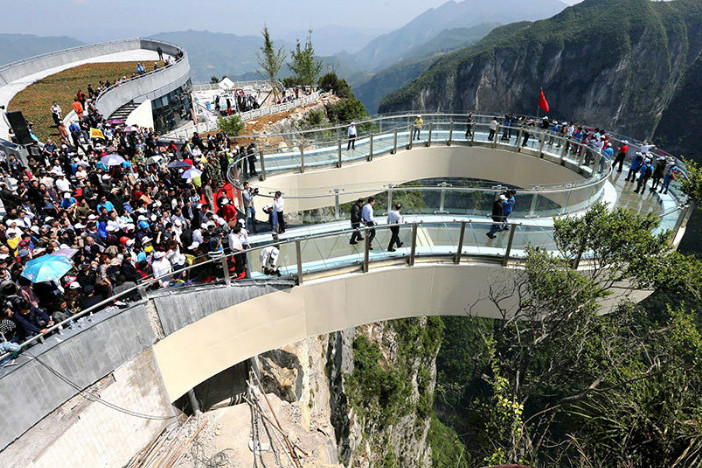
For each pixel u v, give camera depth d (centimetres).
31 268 848
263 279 1124
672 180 1728
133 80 3073
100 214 1240
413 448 3312
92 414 895
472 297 1312
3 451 756
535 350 1115
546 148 2203
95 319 886
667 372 902
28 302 827
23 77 3556
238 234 1127
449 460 3581
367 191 1489
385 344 3253
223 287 1066
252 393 1385
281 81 4969
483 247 1266
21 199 1280
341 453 2292
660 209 1675
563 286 1053
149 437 1038
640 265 1045
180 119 3772
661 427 852
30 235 1128
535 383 1075
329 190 1944
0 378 736
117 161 1569
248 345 1156
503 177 2403
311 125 3547
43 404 805
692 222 1598
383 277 1235
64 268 876
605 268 1173
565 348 1069
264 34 3934
